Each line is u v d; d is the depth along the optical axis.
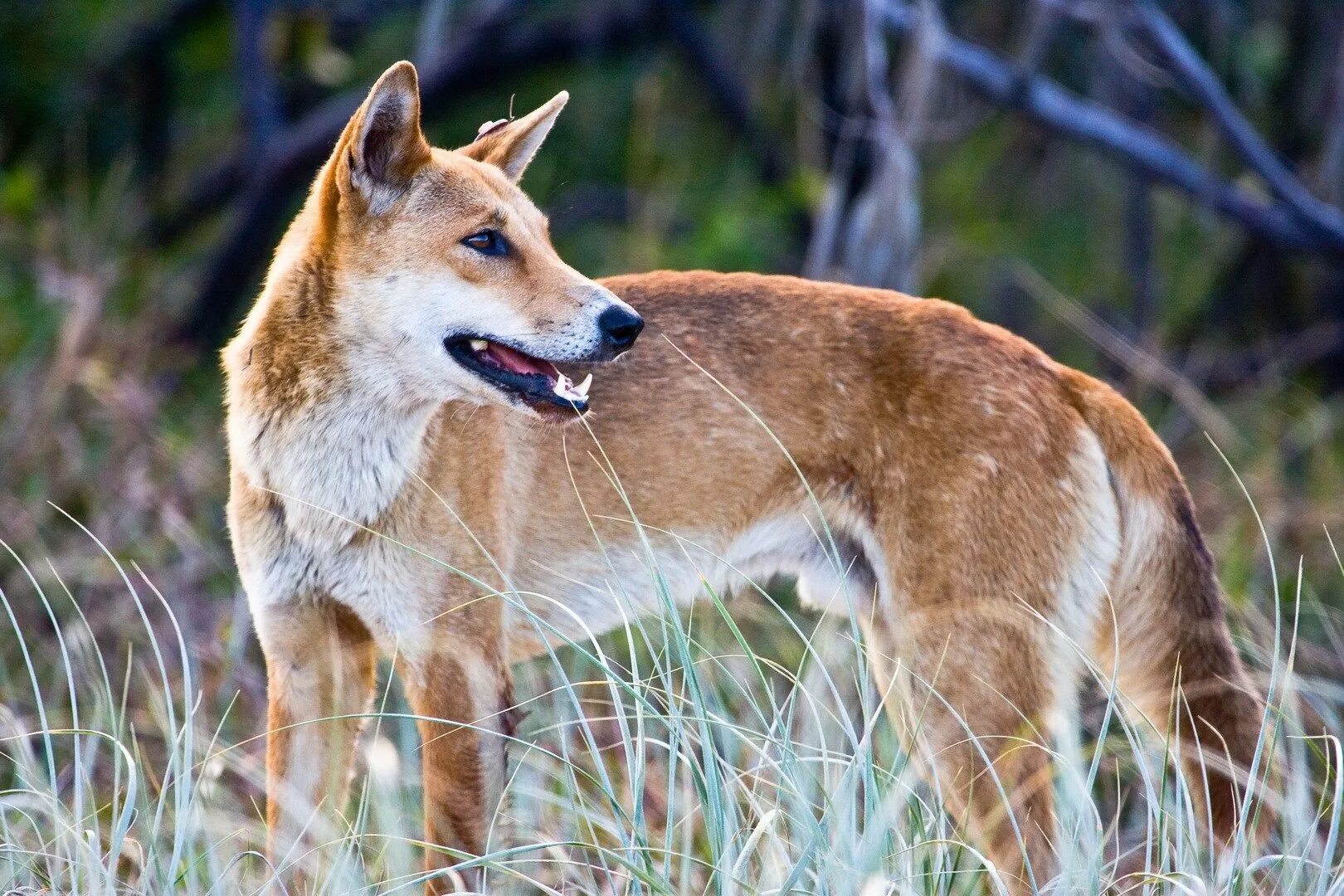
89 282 19.33
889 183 18.31
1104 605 11.34
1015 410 11.11
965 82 22.28
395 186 10.30
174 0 25.31
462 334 10.30
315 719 9.80
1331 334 23.97
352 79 26.17
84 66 25.64
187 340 22.23
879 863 8.62
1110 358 22.84
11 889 9.33
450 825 10.39
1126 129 21.08
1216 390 23.47
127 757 9.20
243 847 10.89
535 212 10.81
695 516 11.59
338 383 10.27
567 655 13.40
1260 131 25.34
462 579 10.48
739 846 9.39
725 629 13.23
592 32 24.30
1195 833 9.30
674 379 11.52
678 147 26.98
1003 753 10.12
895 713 11.16
